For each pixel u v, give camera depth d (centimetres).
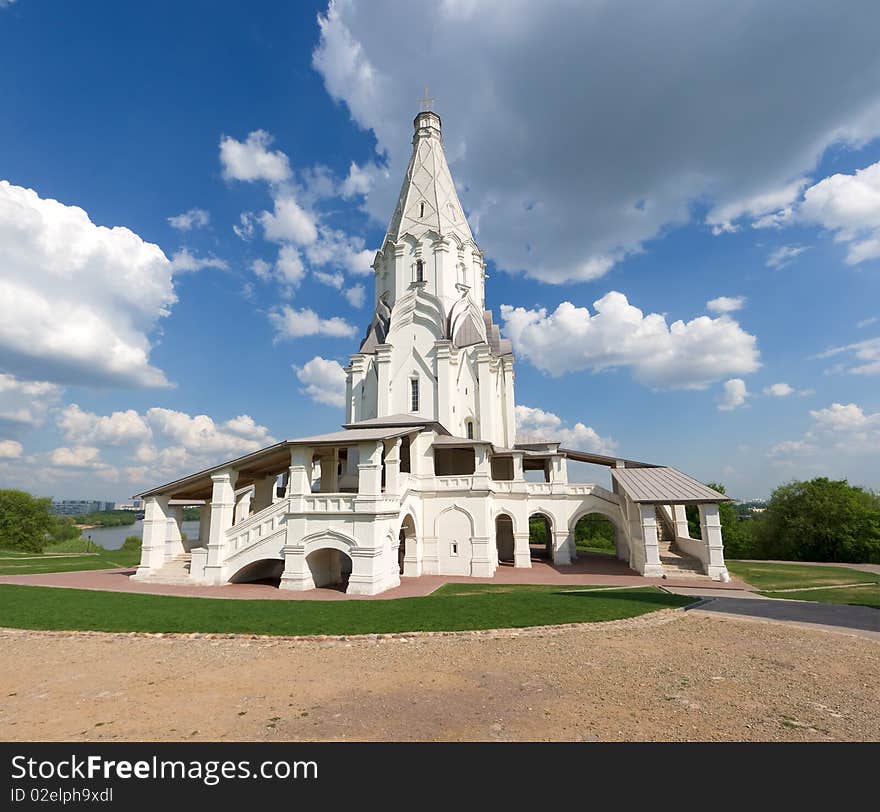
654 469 3453
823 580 2906
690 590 2469
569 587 2591
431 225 4584
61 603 2027
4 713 962
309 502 2544
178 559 2980
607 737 823
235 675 1177
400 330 4394
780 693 1018
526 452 3731
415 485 3169
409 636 1509
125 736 857
